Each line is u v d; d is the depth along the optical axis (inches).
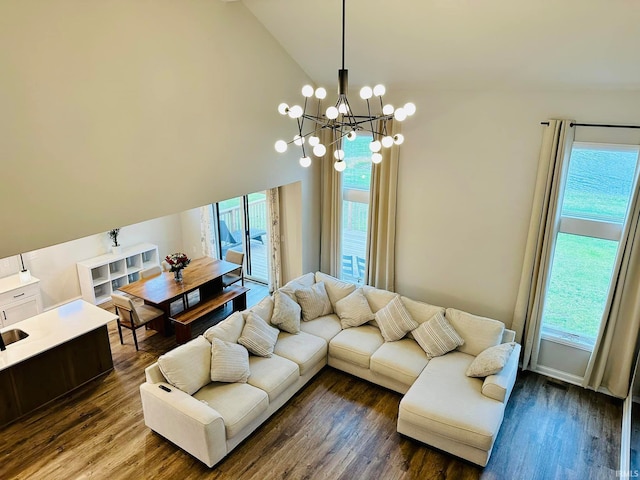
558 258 208.8
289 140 243.4
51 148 140.6
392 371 193.9
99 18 146.3
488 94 204.4
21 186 135.2
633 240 179.8
